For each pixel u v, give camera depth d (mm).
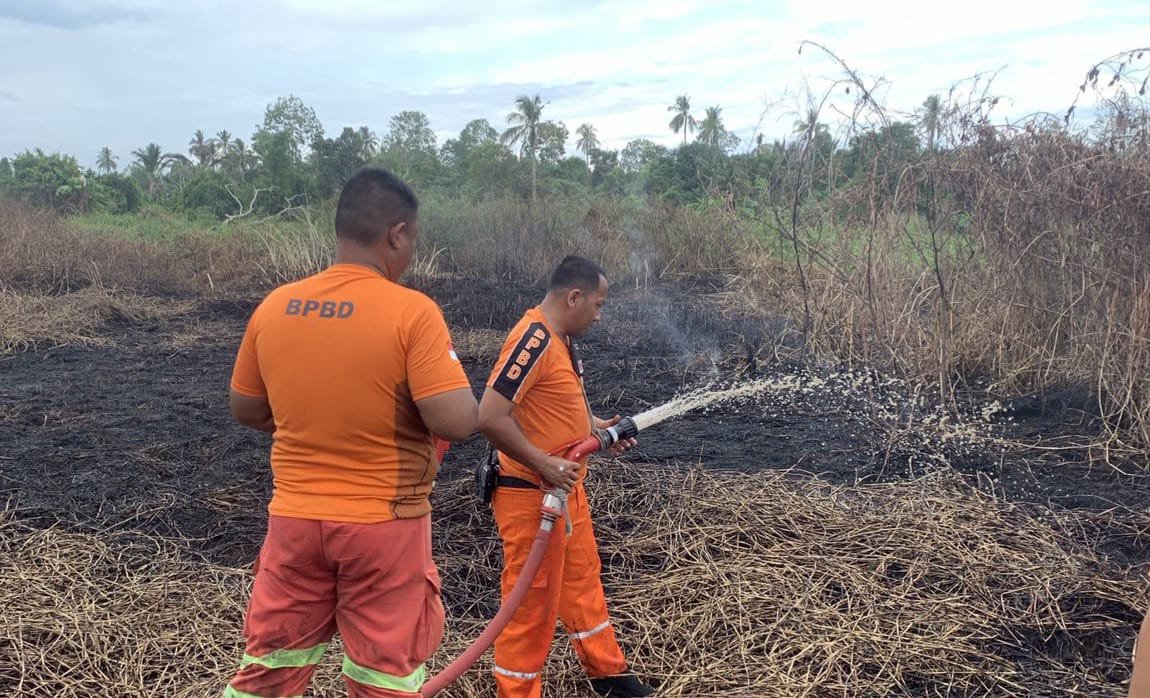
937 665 3322
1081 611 3705
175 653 3406
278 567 2234
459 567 4168
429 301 2230
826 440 5949
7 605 3686
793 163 8078
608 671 3098
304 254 14461
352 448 2172
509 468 2836
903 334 7121
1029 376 6855
